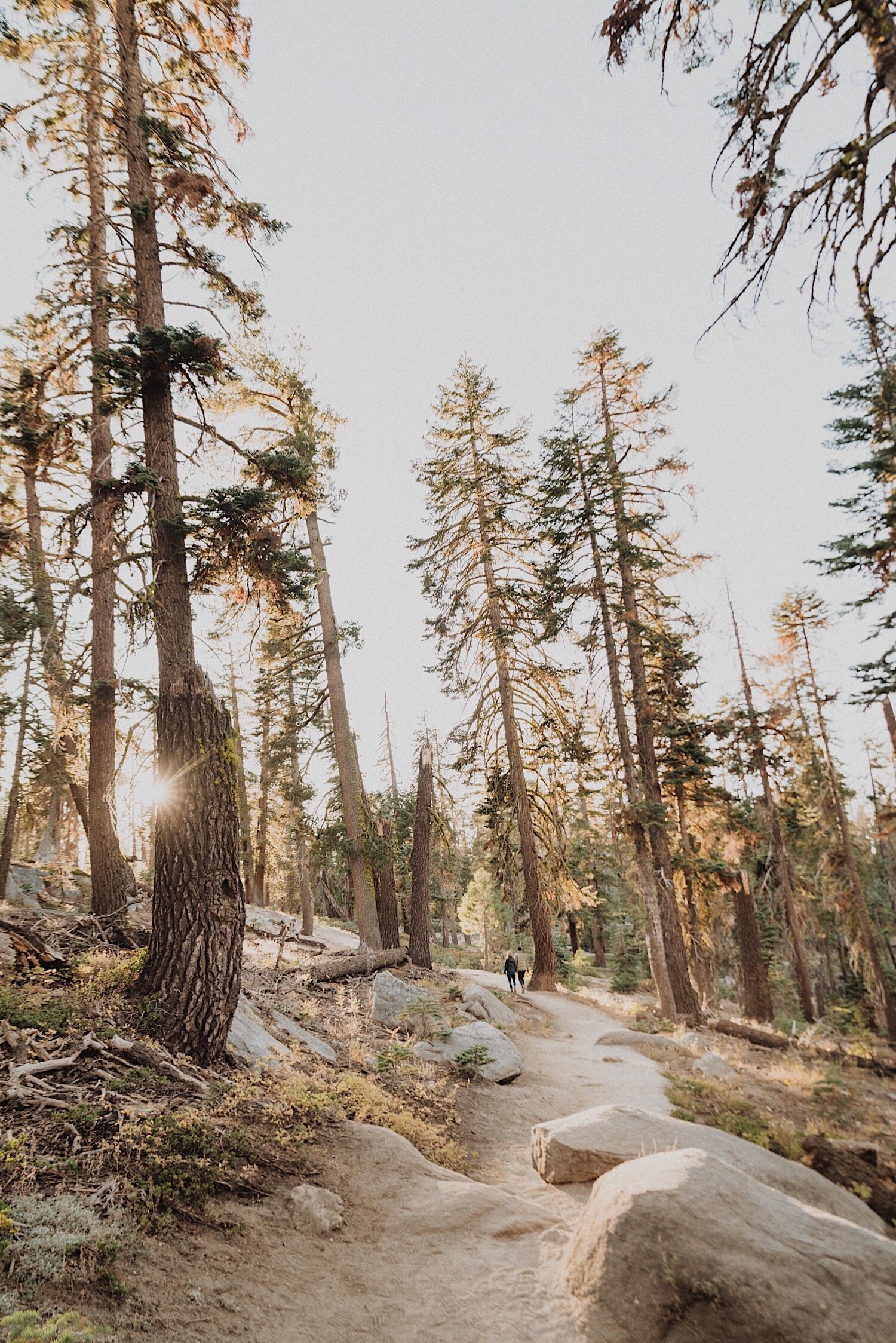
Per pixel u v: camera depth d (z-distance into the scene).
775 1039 17.30
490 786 25.42
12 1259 3.88
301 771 27.25
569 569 21.50
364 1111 7.87
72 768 16.34
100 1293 3.90
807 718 29.84
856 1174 7.45
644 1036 15.74
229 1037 8.65
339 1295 4.64
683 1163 5.14
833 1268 4.21
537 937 23.58
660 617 22.73
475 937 55.91
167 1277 4.23
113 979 8.33
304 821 22.67
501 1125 9.34
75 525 13.17
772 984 33.81
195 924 8.02
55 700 14.23
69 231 12.59
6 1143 4.93
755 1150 6.97
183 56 11.75
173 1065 7.01
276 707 31.45
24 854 22.39
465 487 25.47
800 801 27.91
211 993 7.84
